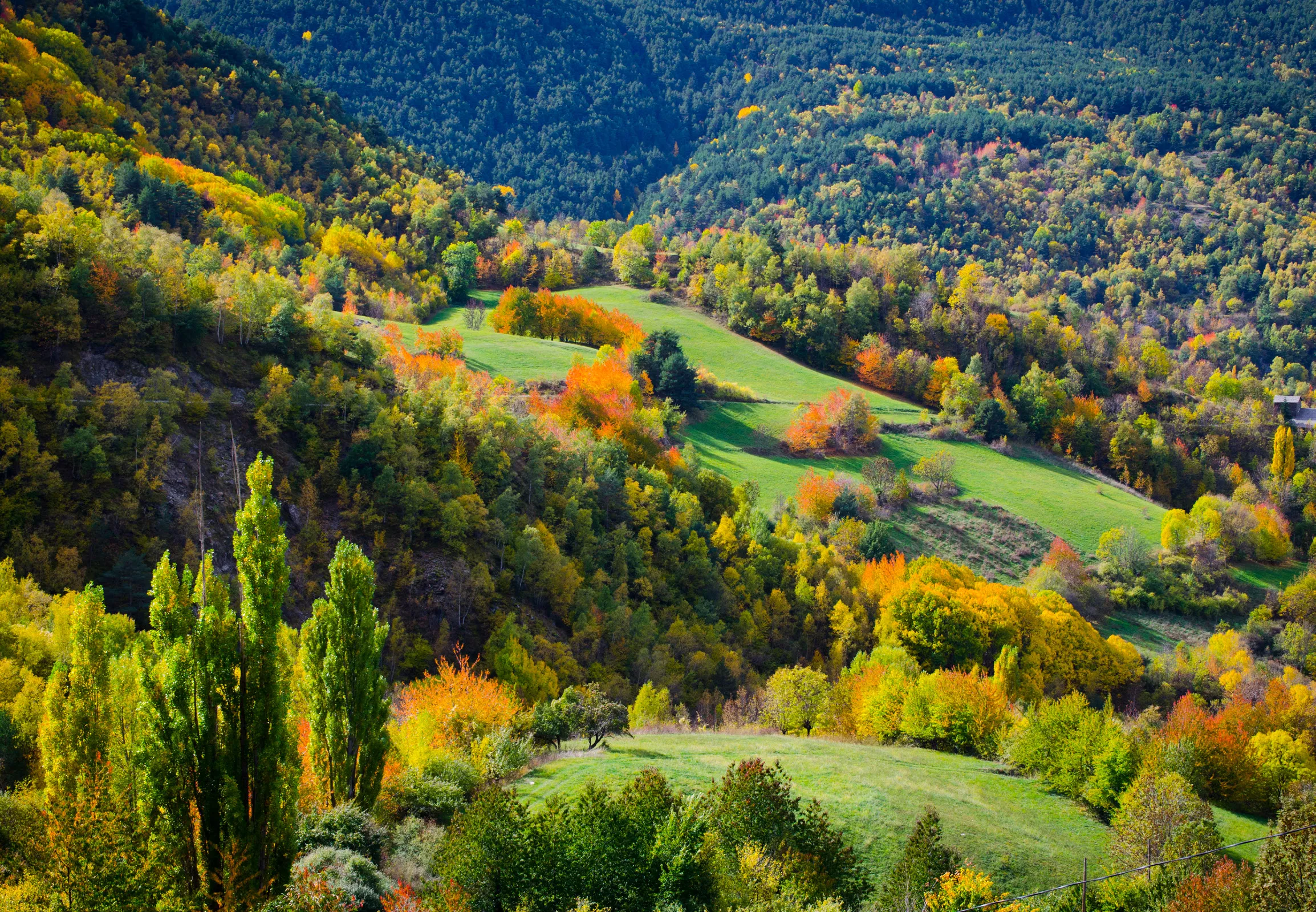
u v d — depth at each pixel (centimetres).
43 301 7188
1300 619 10469
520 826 2850
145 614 5806
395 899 2502
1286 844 2991
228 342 8175
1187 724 4931
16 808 2781
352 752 3073
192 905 2319
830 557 9706
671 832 2883
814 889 3011
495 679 6050
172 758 2408
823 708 5600
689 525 9075
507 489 7906
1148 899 3203
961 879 2909
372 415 7850
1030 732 4541
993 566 10981
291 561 6456
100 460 6262
